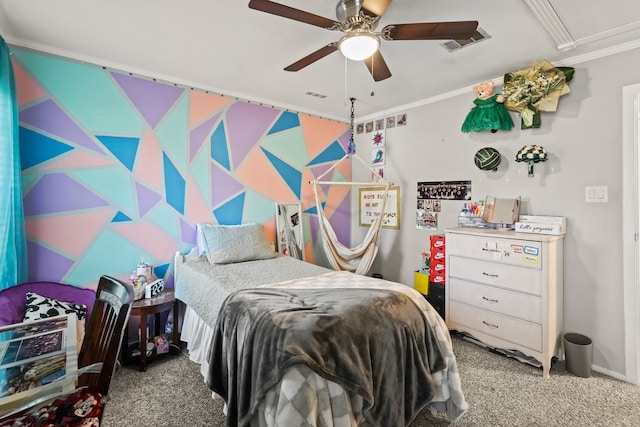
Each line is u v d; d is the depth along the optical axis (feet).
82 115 7.97
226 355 5.40
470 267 8.61
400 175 12.15
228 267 8.57
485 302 8.30
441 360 5.53
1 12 6.07
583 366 7.25
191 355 7.95
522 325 7.61
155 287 8.38
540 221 8.17
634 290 7.08
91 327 4.88
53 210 7.61
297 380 4.03
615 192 7.31
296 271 8.16
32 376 3.60
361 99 11.23
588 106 7.66
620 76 7.20
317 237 13.08
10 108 6.38
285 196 12.04
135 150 8.77
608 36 6.74
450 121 10.51
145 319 7.58
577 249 7.89
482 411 6.07
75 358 3.94
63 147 7.73
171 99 9.35
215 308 6.66
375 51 5.51
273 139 11.65
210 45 7.34
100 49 7.58
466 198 10.11
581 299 7.84
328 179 13.44
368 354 4.60
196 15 6.13
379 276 12.68
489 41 7.02
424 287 10.67
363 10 4.96
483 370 7.56
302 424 3.85
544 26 6.37
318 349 4.20
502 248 7.93
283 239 11.73
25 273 6.98
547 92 7.84
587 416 5.93
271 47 7.41
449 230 9.08
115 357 4.04
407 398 5.05
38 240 7.43
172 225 9.47
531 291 7.45
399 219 12.20
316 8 5.79
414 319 5.47
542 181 8.47
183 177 9.64
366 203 13.55
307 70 8.73
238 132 10.75
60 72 7.66
